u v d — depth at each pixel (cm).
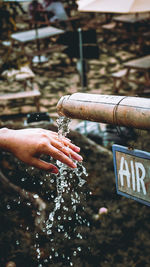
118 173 147
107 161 452
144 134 479
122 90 725
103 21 1025
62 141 148
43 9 852
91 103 133
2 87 783
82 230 357
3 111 639
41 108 667
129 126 123
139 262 323
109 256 331
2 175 398
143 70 675
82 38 609
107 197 402
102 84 769
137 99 121
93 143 479
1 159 422
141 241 348
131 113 119
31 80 682
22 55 512
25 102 694
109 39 1038
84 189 401
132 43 996
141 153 135
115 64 877
